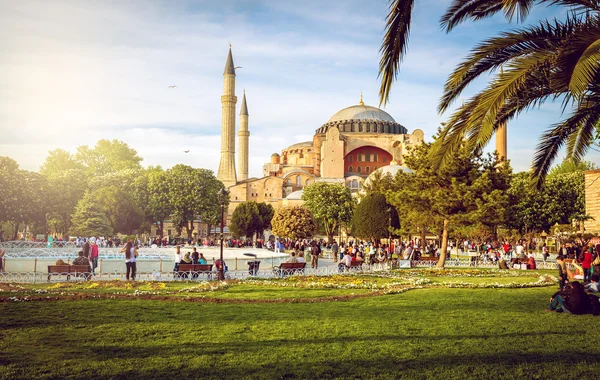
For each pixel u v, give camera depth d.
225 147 126.25
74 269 24.00
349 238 89.38
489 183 32.47
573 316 13.24
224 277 25.64
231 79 126.88
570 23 11.24
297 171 121.38
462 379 7.86
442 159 12.11
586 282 21.08
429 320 12.66
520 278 27.11
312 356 9.10
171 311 13.97
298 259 28.94
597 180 44.16
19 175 73.19
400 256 47.84
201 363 8.64
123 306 14.77
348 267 31.05
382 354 9.26
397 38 10.09
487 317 13.14
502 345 9.95
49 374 7.96
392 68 10.15
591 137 14.98
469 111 11.95
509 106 13.69
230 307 14.86
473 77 12.41
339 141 117.88
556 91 11.23
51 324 11.91
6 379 7.72
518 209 61.16
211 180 87.19
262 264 35.56
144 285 21.23
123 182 84.81
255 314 13.55
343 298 17.14
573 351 9.50
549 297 17.75
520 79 10.70
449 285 22.19
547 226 68.19
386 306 15.28
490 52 11.75
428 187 34.97
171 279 24.69
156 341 10.23
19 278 23.72
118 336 10.67
